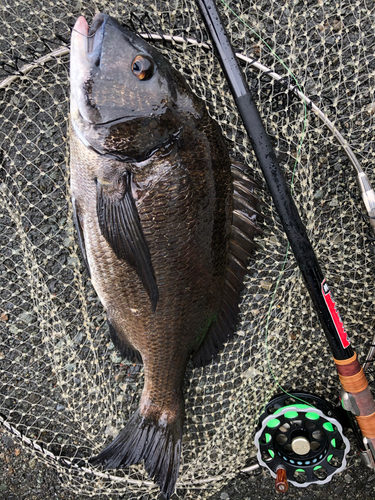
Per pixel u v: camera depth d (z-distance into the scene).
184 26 0.48
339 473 0.53
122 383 0.53
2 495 0.55
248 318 0.52
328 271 0.51
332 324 0.42
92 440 0.53
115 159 0.39
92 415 0.54
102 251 0.42
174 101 0.38
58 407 0.54
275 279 0.51
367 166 0.50
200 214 0.40
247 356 0.52
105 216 0.40
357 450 0.52
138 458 0.46
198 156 0.39
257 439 0.49
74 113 0.38
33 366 0.54
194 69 0.47
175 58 0.47
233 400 0.52
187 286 0.42
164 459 0.46
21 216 0.51
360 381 0.43
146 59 0.37
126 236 0.40
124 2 0.48
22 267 0.53
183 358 0.45
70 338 0.53
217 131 0.39
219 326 0.46
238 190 0.44
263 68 0.46
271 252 0.51
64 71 0.49
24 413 0.53
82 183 0.40
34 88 0.50
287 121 0.47
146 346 0.44
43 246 0.53
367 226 0.50
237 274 0.46
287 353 0.51
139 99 0.37
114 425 0.53
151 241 0.39
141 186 0.39
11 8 0.49
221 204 0.41
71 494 0.55
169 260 0.40
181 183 0.39
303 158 0.49
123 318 0.44
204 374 0.53
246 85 0.39
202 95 0.48
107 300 0.43
